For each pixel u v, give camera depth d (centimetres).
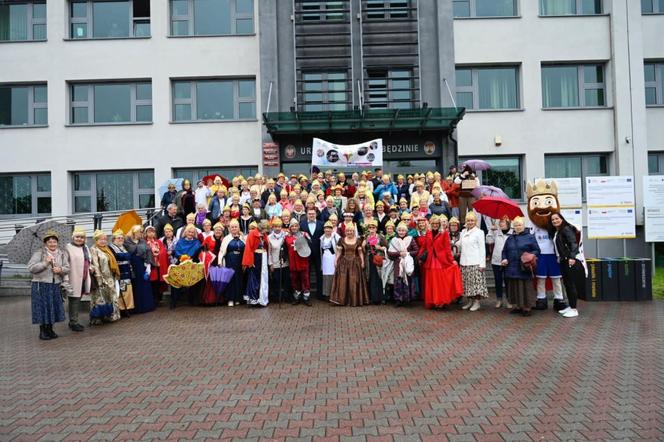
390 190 1481
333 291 1159
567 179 1420
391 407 524
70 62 2102
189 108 2130
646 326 902
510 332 866
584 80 2134
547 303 1141
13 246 984
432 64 2067
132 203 2117
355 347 775
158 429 479
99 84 2138
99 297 1006
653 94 2158
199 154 2081
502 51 2083
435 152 2030
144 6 2128
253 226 1173
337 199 1375
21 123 2144
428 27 2072
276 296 1236
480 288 1053
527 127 2077
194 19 2133
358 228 1291
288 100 2053
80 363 722
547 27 2092
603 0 2125
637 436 445
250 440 451
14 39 2162
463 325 930
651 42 2133
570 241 1009
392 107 2067
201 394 575
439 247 1084
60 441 457
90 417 513
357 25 2052
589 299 1189
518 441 439
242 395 569
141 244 1129
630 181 1403
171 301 1170
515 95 2128
